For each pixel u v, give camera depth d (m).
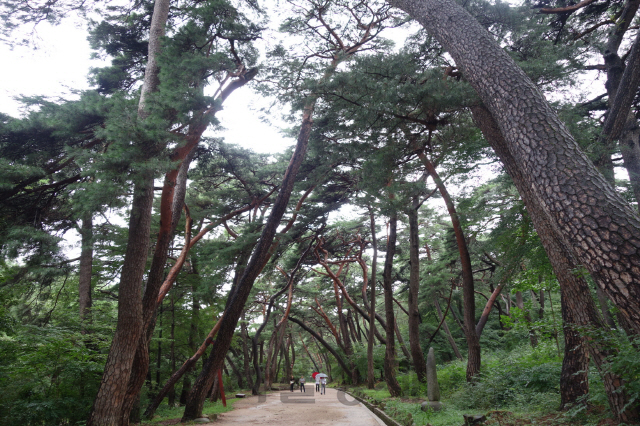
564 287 6.88
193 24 9.41
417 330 16.97
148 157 7.80
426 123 9.45
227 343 13.49
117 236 13.28
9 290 12.48
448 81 8.76
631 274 3.44
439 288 23.17
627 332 5.29
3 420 8.92
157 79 10.26
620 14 11.51
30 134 8.85
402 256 27.28
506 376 10.95
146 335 10.43
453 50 6.77
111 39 12.77
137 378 9.56
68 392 10.59
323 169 15.87
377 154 10.06
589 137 9.73
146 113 9.01
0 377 9.35
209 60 8.70
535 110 5.04
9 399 9.21
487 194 16.36
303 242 22.69
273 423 11.65
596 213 3.84
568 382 7.45
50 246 9.80
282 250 20.78
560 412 7.21
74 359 10.70
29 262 10.23
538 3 11.36
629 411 5.51
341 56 9.28
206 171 17.62
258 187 18.59
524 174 4.95
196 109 8.29
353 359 31.30
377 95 8.35
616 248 3.58
